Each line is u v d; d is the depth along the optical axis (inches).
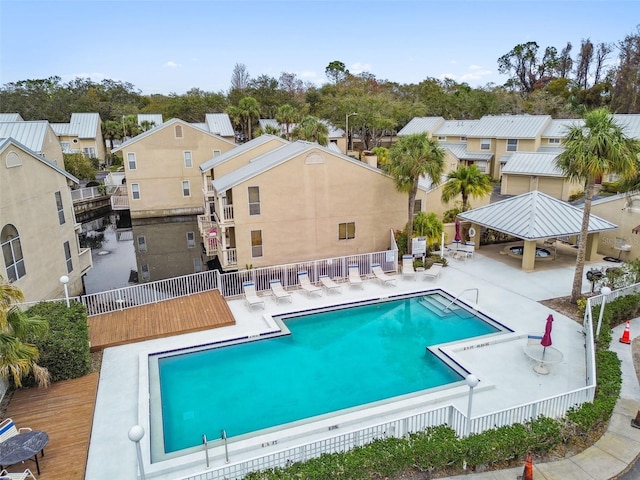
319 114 2657.5
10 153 617.6
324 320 686.5
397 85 3590.1
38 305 568.4
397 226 952.9
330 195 884.6
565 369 512.1
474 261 914.7
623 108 2358.5
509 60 3580.2
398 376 532.1
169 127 1518.2
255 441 399.9
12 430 370.6
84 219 1622.8
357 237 930.1
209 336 607.2
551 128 1787.6
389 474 334.0
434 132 2201.0
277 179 840.3
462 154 1929.1
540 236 796.6
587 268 845.2
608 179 1537.9
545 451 364.2
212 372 546.0
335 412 443.8
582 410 382.0
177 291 736.3
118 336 592.4
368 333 645.3
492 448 342.3
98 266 1100.5
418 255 869.2
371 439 368.2
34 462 365.4
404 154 809.5
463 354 553.3
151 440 408.5
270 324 641.0
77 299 652.7
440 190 1073.5
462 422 377.7
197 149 1562.5
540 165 1526.8
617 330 598.9
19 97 2851.9
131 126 2689.5
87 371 506.0
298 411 466.6
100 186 1734.7
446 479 340.2
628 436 388.8
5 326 362.0
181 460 378.3
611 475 343.6
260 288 778.8
